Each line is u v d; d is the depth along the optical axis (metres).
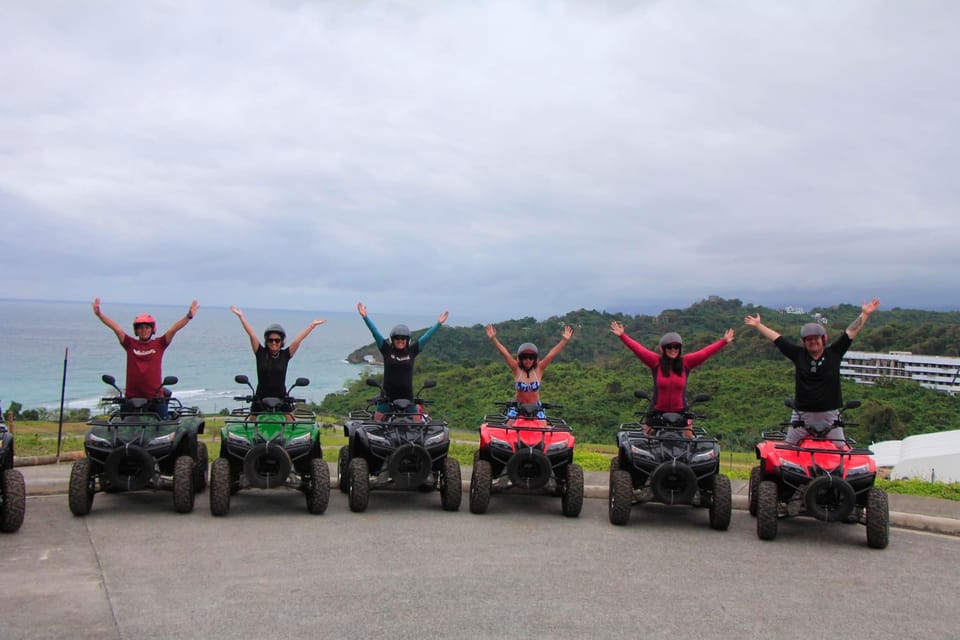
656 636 5.50
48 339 166.25
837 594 6.64
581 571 7.09
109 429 9.06
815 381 8.80
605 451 20.72
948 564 7.75
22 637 5.13
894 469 19.00
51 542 7.64
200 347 155.50
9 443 8.04
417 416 9.80
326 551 7.52
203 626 5.42
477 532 8.53
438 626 5.54
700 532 8.91
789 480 8.60
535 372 10.40
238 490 9.87
